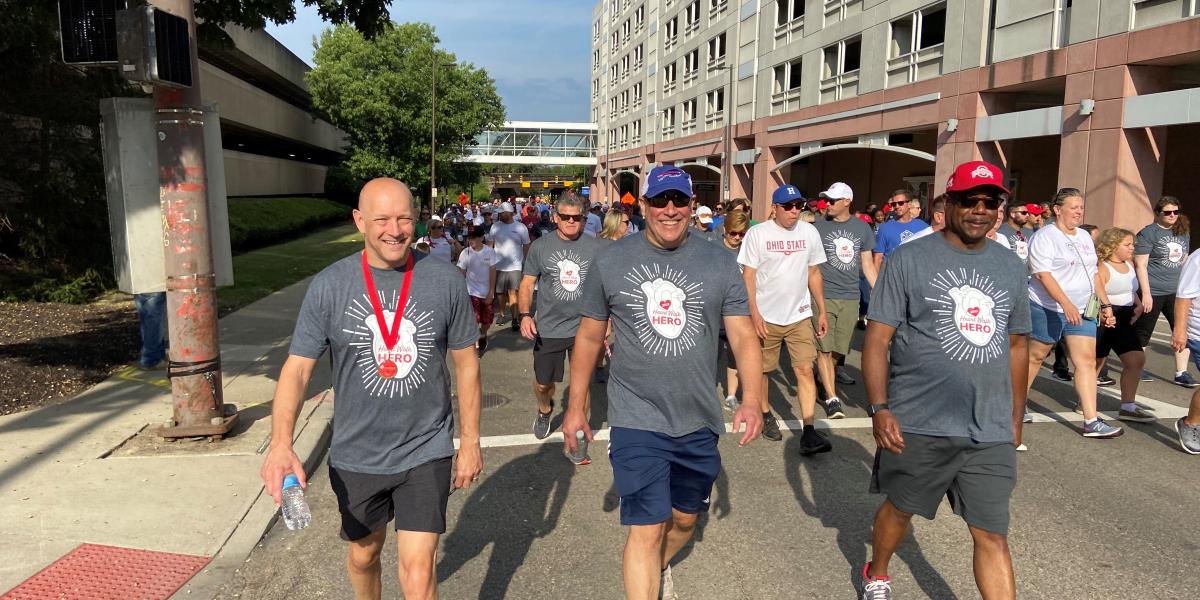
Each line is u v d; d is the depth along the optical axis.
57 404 6.39
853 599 3.48
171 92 5.16
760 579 3.67
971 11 18.06
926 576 3.68
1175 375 7.95
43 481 4.63
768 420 5.80
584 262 5.59
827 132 24.59
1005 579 2.93
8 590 3.40
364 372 2.64
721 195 31.72
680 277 2.94
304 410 6.27
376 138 46.25
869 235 6.67
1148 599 3.45
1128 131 14.54
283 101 39.16
